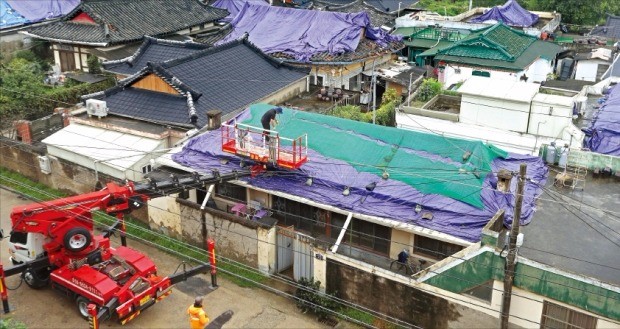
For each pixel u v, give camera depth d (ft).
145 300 64.85
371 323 65.82
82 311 66.49
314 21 135.54
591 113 93.71
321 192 72.18
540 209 67.67
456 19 183.32
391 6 217.56
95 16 136.67
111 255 68.03
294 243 71.10
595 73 144.36
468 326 60.59
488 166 71.41
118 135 90.43
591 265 56.80
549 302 56.44
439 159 73.15
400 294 63.72
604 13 201.98
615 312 53.01
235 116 89.86
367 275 65.21
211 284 73.67
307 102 110.73
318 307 66.95
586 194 71.10
